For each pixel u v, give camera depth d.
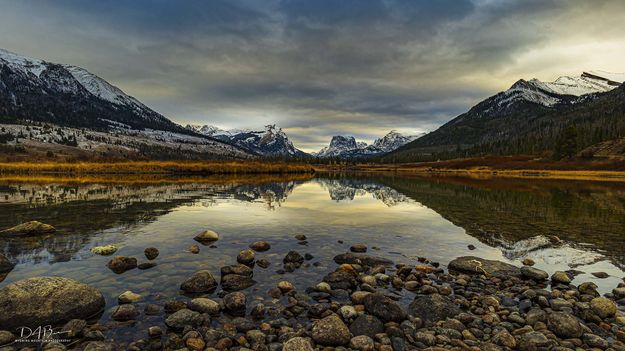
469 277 14.11
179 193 43.94
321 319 9.52
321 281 13.23
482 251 18.17
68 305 9.81
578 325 9.61
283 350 8.17
